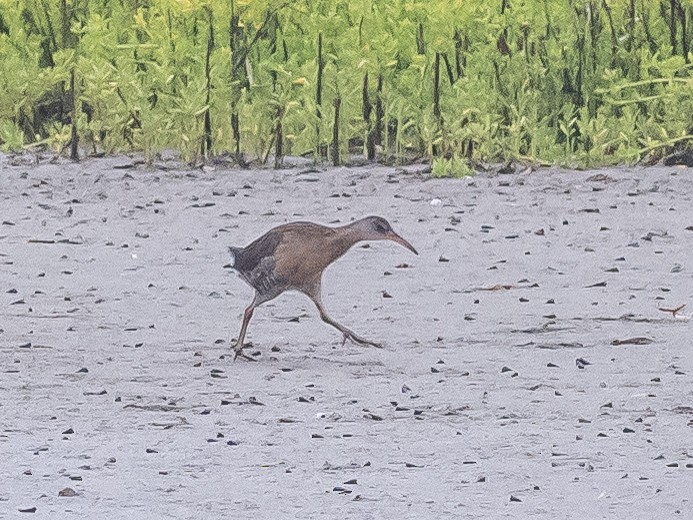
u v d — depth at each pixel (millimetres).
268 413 14766
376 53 31266
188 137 30734
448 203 26703
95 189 28031
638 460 13195
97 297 20219
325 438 13891
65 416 14625
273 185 28391
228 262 22453
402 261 22469
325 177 29156
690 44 32344
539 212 25984
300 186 28281
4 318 19000
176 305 19797
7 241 23922
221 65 31500
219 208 26469
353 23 31875
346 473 12812
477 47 32000
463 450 13492
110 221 25484
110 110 31750
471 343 17781
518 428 14203
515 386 15797
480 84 30828
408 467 13000
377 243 23750
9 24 33906
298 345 17719
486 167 30172
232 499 12109
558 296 20312
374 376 16250
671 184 28125
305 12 32562
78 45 32812
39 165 30422
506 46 31781
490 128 30578
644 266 22172
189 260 22594
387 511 11805
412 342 17844
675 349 17406
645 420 14477
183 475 12758
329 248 17250
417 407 14969
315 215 25906
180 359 17016
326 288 20797
